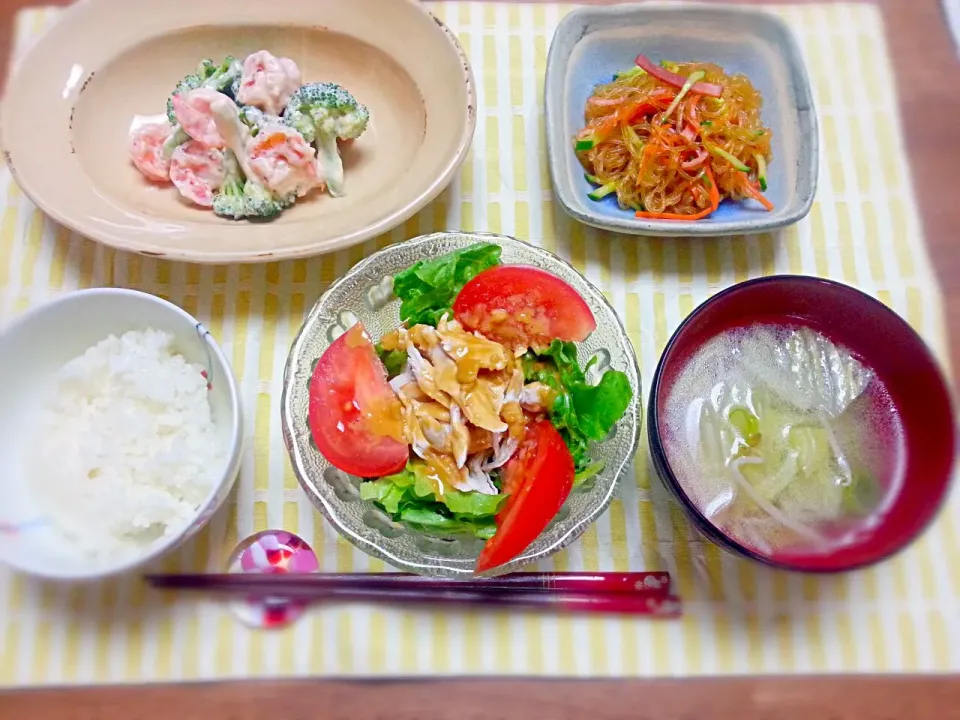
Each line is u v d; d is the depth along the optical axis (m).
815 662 0.33
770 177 0.40
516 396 0.32
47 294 0.37
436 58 0.39
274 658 0.32
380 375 0.32
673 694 0.32
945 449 0.30
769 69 0.42
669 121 0.40
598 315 0.35
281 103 0.39
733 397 0.33
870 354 0.33
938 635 0.33
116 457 0.32
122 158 0.40
